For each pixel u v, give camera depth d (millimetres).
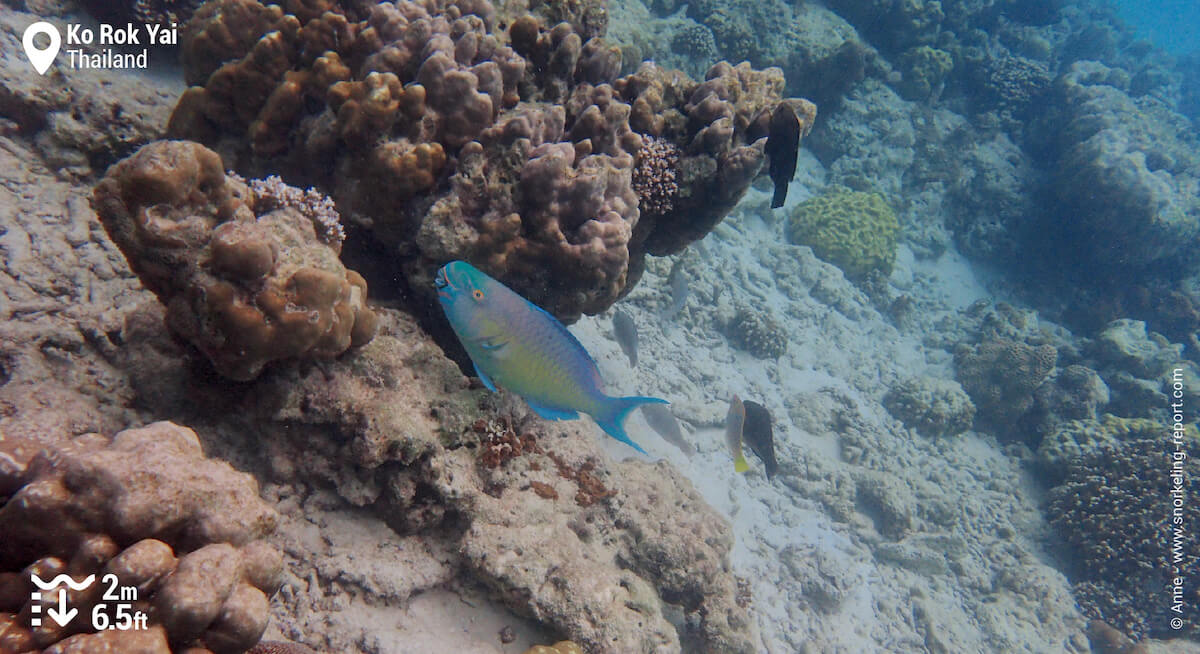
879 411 3334
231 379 1015
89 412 983
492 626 1107
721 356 2852
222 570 702
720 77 1546
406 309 1288
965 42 5750
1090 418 3637
